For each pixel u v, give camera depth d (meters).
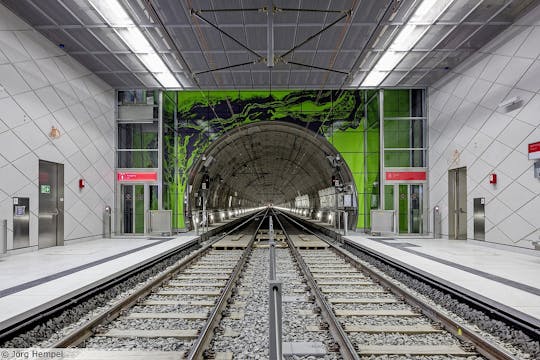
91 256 9.84
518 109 10.30
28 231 10.60
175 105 17.95
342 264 10.22
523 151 10.08
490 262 8.75
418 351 4.03
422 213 16.52
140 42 11.91
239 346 4.20
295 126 18.09
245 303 6.12
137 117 16.84
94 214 14.68
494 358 3.83
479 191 12.25
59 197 12.39
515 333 4.51
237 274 8.18
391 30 11.11
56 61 12.05
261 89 17.08
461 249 11.30
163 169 16.97
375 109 17.28
